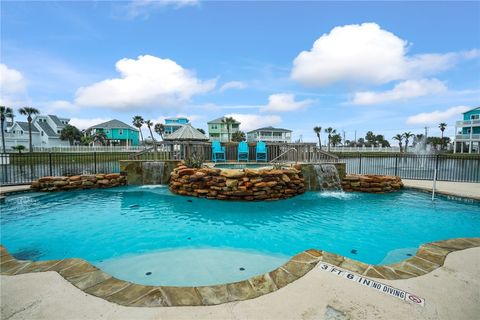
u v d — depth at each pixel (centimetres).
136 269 361
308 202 761
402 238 488
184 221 588
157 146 1154
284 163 1053
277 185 779
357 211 671
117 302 219
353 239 484
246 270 359
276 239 484
